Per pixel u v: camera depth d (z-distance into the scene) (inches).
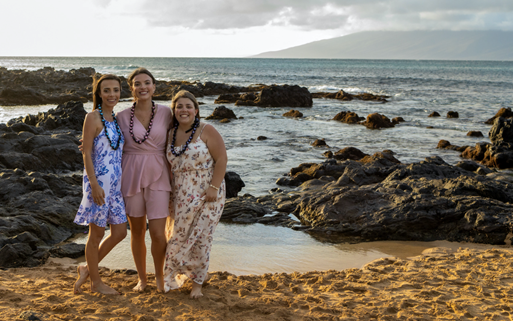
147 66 4276.6
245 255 225.1
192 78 2573.8
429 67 5059.1
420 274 190.9
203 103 1263.5
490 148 553.9
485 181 348.2
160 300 148.7
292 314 143.6
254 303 150.9
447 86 2066.9
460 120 966.4
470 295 165.6
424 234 261.3
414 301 158.7
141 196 148.9
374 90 1815.9
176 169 149.3
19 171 299.9
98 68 3449.8
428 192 303.4
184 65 4726.9
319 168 422.3
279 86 1234.0
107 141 145.3
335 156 548.4
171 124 153.5
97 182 143.7
